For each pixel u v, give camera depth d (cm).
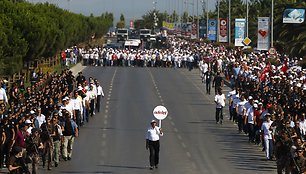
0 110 4953
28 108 5078
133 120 7081
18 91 7119
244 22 13175
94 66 15538
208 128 6612
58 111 5291
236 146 5616
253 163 4897
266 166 4781
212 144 5703
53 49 13200
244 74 9012
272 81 7475
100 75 12775
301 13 10844
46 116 5328
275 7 13662
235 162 4928
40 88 7544
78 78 8588
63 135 4847
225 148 5516
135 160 4966
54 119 4622
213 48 17762
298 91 6656
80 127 6538
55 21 14638
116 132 6281
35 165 4150
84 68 14775
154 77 12612
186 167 4725
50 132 4569
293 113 5391
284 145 4122
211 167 4738
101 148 5447
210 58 13300
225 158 5084
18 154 3809
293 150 3869
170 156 5141
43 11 14700
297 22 10862
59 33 13238
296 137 4056
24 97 6419
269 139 4988
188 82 11688
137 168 4669
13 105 5572
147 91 10038
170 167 4716
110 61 15788
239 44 13238
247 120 5838
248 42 12900
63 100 5841
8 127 4319
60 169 4588
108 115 7431
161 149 5438
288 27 12588
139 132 6306
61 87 7244
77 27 19188
